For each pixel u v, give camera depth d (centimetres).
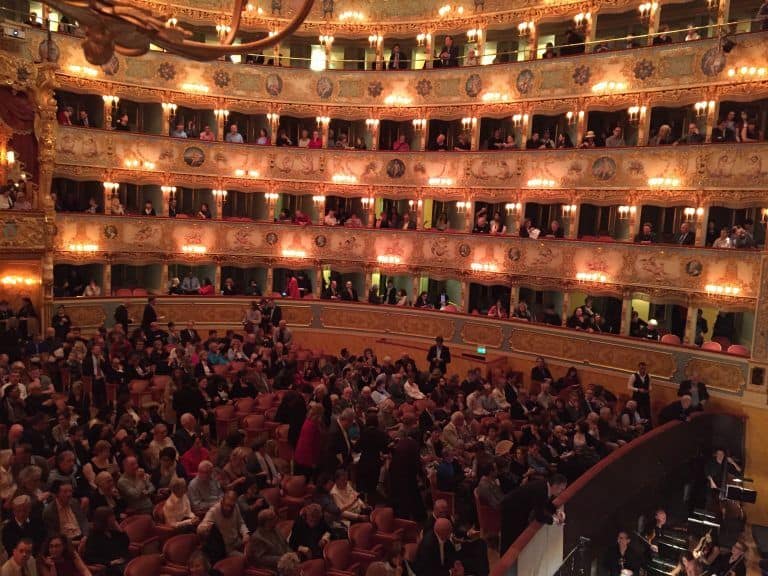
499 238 3077
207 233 3372
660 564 1672
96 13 434
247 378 2120
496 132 3228
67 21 3097
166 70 3297
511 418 2059
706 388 2275
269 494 1331
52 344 2209
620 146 2806
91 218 3066
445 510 1221
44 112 2664
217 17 3422
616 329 2967
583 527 1459
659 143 2734
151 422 1563
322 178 3478
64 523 1093
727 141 2530
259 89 3459
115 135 3158
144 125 3472
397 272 3356
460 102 3266
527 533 1237
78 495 1227
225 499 1143
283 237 3466
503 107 3158
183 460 1441
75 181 3306
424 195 3338
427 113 3359
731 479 1978
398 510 1436
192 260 3350
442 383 2128
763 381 2145
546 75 3022
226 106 3428
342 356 2444
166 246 3284
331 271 3662
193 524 1187
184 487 1210
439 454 1691
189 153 3341
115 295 3056
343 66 3728
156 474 1347
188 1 3356
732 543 1916
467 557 1151
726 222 2777
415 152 3338
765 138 2691
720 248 2481
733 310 2455
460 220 3478
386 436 1548
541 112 3055
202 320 3200
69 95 3281
